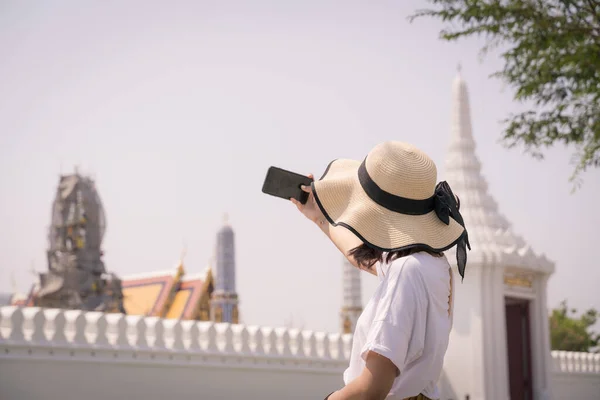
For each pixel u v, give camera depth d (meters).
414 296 2.65
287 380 16.02
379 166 2.82
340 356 17.17
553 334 42.78
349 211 2.86
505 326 19.02
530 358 20.16
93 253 45.12
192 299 54.41
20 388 12.02
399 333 2.59
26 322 12.34
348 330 90.62
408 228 2.80
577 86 14.08
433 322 2.71
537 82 13.73
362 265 2.98
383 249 2.77
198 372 14.42
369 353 2.59
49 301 43.94
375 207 2.82
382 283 2.75
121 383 13.27
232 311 60.69
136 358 13.49
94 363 12.95
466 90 22.39
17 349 12.07
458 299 19.19
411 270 2.70
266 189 3.21
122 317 13.50
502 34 13.73
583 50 13.22
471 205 20.64
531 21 13.38
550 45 13.45
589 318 43.47
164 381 13.86
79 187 44.78
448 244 2.84
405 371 2.72
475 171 21.38
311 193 3.20
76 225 44.44
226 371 14.89
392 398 2.73
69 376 12.61
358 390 2.56
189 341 14.34
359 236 2.80
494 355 18.66
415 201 2.82
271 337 15.88
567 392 22.34
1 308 12.26
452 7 13.68
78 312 12.98
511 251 19.30
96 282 44.91
